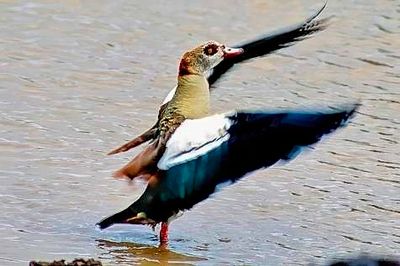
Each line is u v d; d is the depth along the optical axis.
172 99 13.34
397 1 23.30
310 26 14.47
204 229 13.50
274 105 18.11
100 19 21.61
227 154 12.34
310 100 18.45
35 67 18.84
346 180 15.10
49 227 13.07
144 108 17.50
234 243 13.10
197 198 12.51
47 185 14.23
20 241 12.55
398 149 16.28
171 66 19.62
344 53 20.52
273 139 12.18
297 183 14.91
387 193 14.74
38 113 16.77
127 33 21.06
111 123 16.69
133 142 13.35
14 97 17.38
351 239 13.35
